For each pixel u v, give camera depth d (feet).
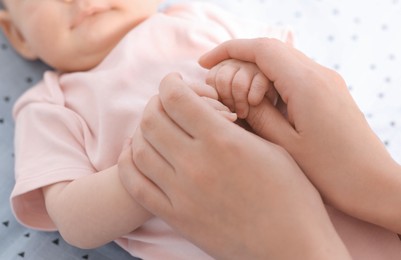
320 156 1.38
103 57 1.77
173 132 1.34
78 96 1.67
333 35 1.93
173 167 1.33
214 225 1.31
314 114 1.38
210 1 1.99
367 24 1.94
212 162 1.31
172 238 1.47
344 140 1.37
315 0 1.98
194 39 1.69
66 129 1.63
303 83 1.40
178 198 1.33
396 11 1.95
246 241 1.30
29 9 1.73
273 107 1.45
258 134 1.45
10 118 1.82
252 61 1.48
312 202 1.32
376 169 1.36
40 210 1.61
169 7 1.87
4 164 1.74
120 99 1.61
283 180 1.31
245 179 1.30
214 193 1.30
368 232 1.42
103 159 1.57
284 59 1.43
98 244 1.50
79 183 1.50
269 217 1.29
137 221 1.45
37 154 1.61
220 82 1.47
